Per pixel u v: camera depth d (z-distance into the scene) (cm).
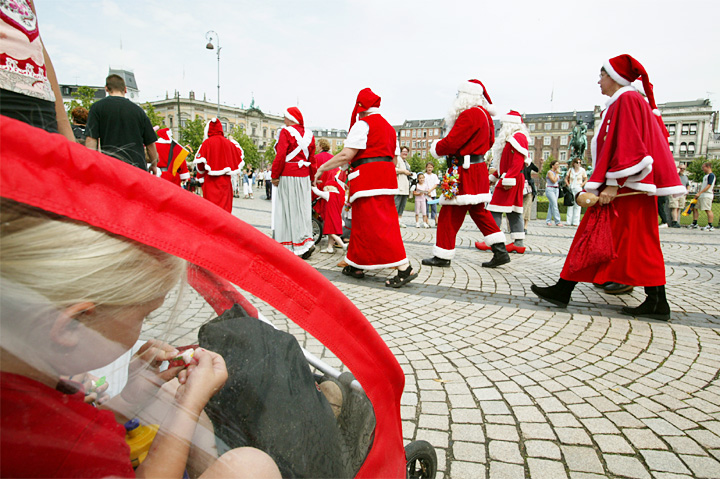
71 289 55
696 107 9081
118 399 71
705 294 461
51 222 54
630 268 366
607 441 198
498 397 237
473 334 334
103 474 59
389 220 461
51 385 59
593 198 357
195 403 72
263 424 80
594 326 355
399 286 470
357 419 102
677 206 1297
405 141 12388
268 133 9494
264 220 1128
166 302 70
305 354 97
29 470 54
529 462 183
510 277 531
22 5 112
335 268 563
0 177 49
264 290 77
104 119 425
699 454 190
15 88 107
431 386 249
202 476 72
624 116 342
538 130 9762
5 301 51
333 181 664
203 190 747
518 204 709
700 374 269
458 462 183
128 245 59
